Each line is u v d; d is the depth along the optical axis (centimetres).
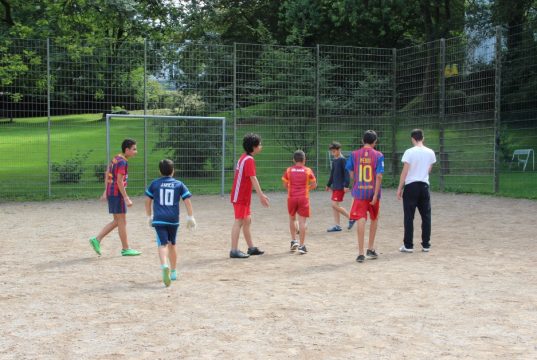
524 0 2527
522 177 2095
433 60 1981
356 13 2748
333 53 2012
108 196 887
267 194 1814
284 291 669
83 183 1866
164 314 580
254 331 523
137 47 1808
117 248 955
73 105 1756
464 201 1580
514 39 1888
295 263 835
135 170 2038
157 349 478
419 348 477
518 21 2572
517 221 1220
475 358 454
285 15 3052
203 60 1864
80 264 830
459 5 3184
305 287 688
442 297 639
